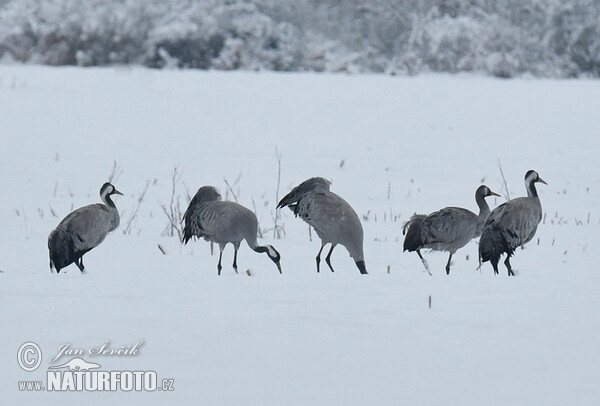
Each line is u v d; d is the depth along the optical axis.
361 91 132.00
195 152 95.00
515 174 87.88
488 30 175.50
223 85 135.62
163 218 65.44
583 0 181.38
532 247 53.38
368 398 21.66
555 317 30.83
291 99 123.88
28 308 31.34
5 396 21.66
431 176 86.75
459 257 49.78
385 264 46.66
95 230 42.66
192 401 21.33
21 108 110.44
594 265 45.88
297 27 182.88
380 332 28.25
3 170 84.38
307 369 24.00
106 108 113.88
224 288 36.22
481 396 21.88
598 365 24.69
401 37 180.62
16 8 175.50
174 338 27.09
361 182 83.62
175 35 173.38
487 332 28.45
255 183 82.06
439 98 127.19
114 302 32.66
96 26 171.12
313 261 47.75
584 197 78.44
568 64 180.88
